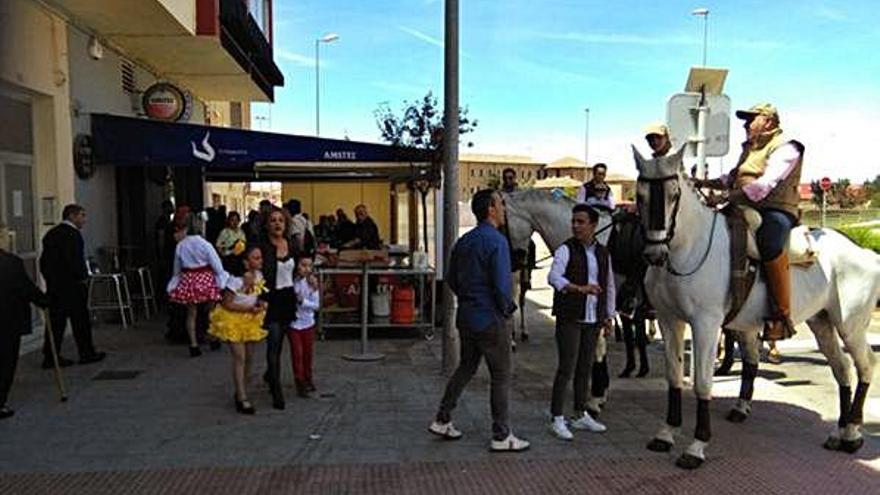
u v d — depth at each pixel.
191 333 9.40
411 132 12.17
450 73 8.41
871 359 6.02
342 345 10.27
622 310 7.08
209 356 9.41
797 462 5.65
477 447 5.91
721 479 5.29
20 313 6.76
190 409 6.98
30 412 6.87
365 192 24.25
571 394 7.60
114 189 13.09
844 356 6.13
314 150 12.08
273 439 6.11
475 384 7.93
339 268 10.75
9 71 9.19
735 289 5.54
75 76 11.38
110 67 12.94
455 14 8.34
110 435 6.20
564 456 5.73
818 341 6.25
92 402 7.21
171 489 5.05
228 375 8.36
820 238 6.16
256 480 5.22
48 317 7.28
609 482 5.22
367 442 6.03
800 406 7.31
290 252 7.20
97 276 11.45
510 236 7.80
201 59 14.62
